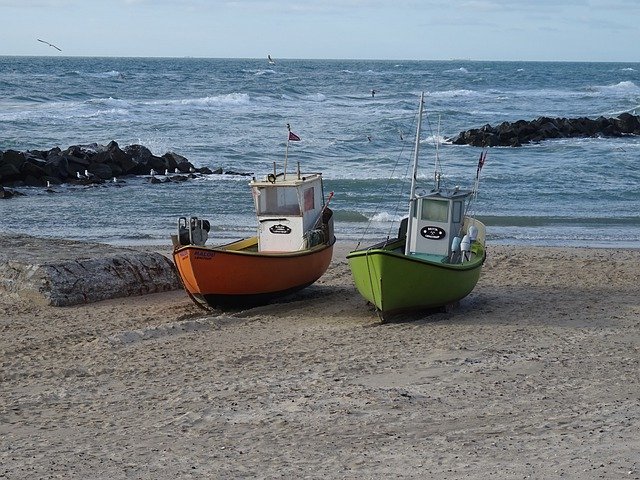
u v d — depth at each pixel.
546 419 9.36
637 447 8.21
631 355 12.34
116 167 36.69
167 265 17.81
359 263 14.55
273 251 16.78
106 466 8.20
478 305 15.87
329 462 8.13
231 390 10.78
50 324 14.83
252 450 8.59
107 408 10.26
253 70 146.38
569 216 28.34
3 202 30.25
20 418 9.92
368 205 30.09
